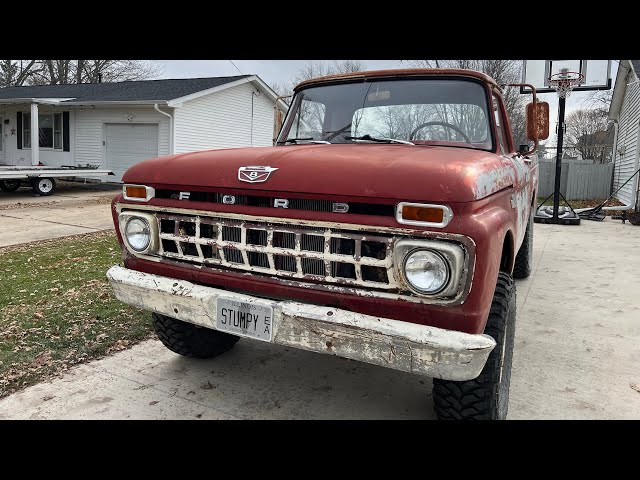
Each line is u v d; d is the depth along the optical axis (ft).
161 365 12.81
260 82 70.08
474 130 10.99
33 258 24.53
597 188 64.13
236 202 8.91
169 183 9.58
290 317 8.13
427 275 7.32
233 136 68.95
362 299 7.89
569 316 17.07
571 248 28.71
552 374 12.64
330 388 11.77
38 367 12.42
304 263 8.45
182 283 9.42
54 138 69.97
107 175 63.67
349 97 12.30
